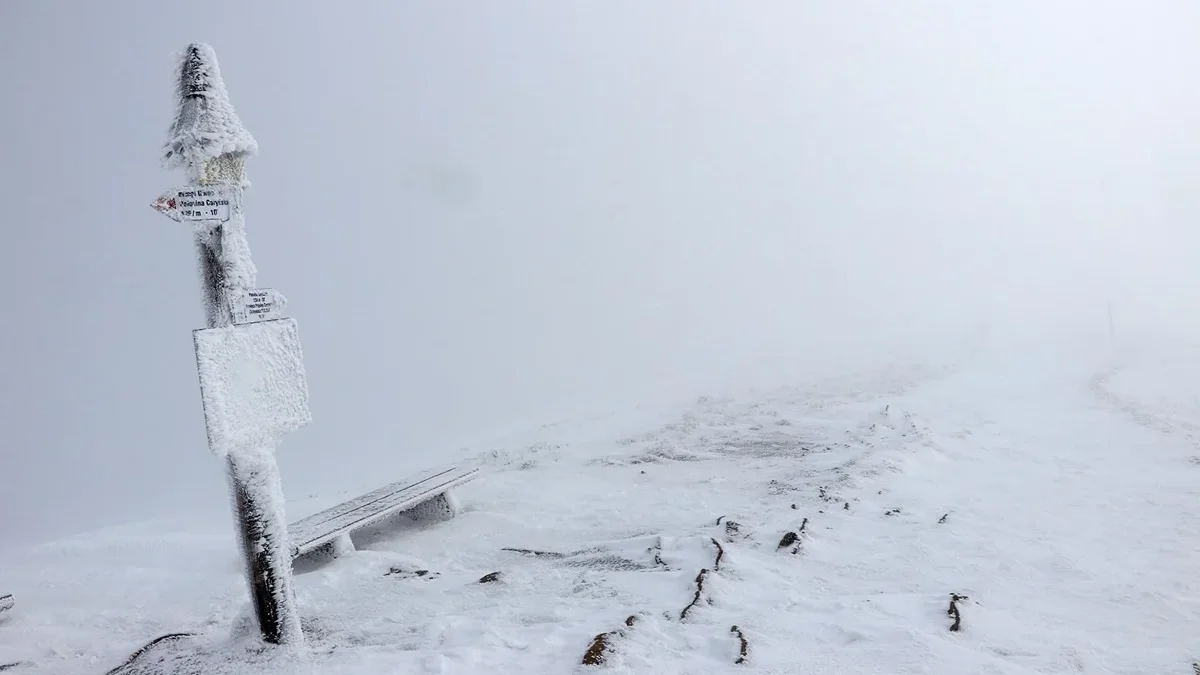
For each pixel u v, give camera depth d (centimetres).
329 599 617
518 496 1032
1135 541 682
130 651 536
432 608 569
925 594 543
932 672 407
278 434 482
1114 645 460
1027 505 811
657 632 472
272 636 473
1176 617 507
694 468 1129
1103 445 1114
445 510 935
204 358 440
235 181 468
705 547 657
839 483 904
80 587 750
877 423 1328
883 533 719
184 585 739
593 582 600
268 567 472
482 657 442
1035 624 499
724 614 509
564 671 414
